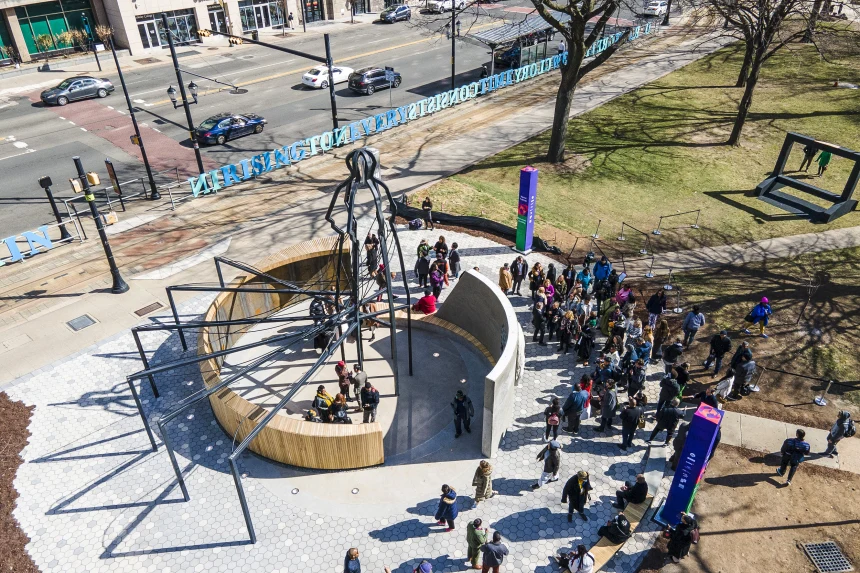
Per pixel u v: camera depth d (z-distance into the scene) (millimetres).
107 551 13039
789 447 14062
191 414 16594
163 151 32312
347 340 19406
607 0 26719
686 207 27578
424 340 19500
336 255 21578
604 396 15273
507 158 31766
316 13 60688
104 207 27203
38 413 16719
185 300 21203
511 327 15727
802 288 21891
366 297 18016
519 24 42125
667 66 47031
